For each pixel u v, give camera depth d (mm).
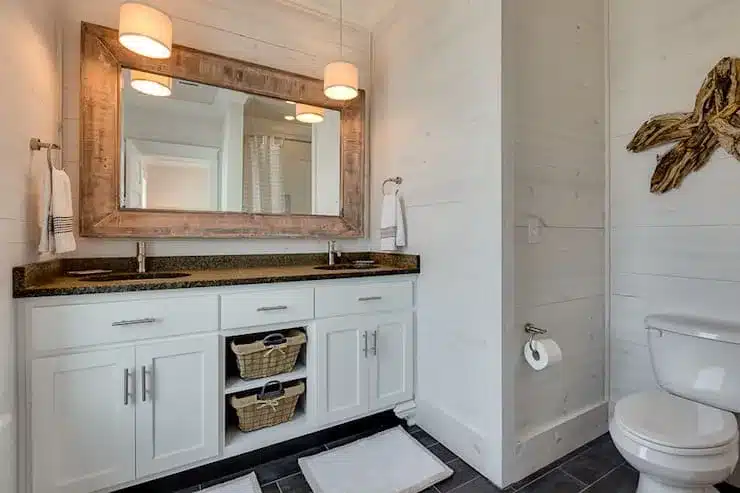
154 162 1936
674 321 1640
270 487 1613
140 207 1897
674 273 1782
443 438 1933
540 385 1770
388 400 2064
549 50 1795
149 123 1926
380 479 1650
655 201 1853
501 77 1597
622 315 1994
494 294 1631
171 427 1517
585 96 1950
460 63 1816
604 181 2045
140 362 1449
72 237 1508
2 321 1167
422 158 2086
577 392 1928
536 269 1757
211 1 2078
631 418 1344
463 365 1811
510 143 1625
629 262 1962
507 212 1614
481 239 1702
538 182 1762
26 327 1265
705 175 1672
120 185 1850
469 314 1772
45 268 1492
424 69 2064
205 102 2068
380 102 2477
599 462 1772
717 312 1637
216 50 2094
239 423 1742
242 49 2172
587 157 1964
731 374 1438
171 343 1511
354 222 2520
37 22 1442
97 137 1791
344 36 2492
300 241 2383
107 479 1395
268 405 1762
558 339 1845
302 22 2354
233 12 2143
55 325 1308
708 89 1636
